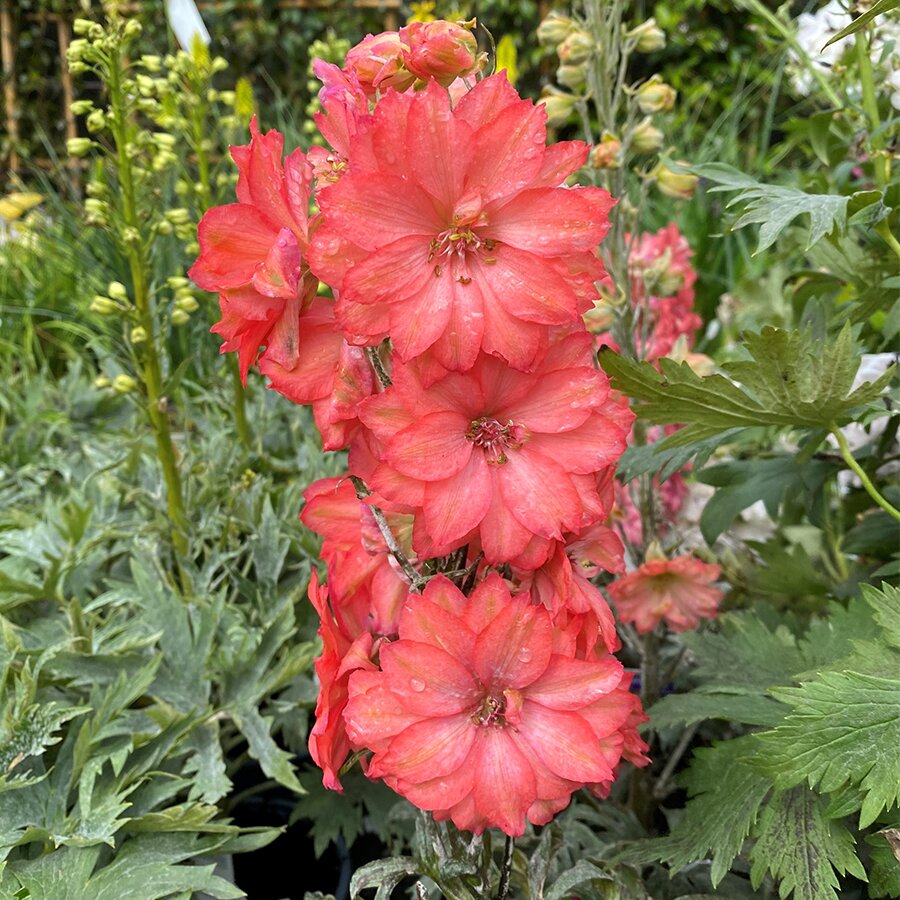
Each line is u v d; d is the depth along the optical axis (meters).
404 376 0.20
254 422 0.53
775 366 0.25
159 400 0.39
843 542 0.37
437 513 0.21
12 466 0.54
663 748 0.40
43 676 0.34
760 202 0.27
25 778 0.30
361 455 0.22
